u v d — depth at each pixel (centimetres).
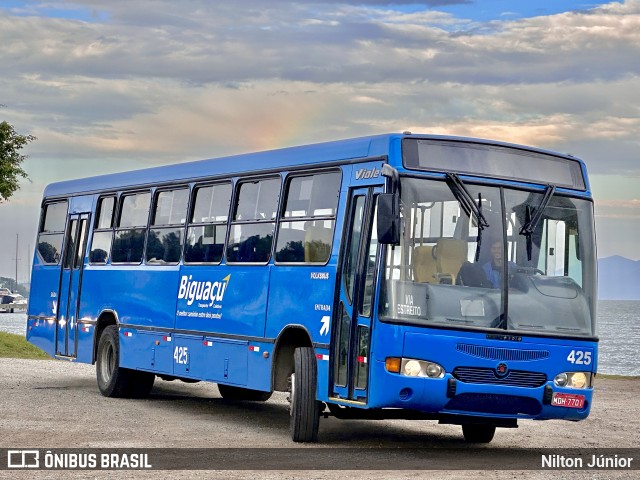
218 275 1692
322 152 1479
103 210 2130
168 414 1764
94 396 2027
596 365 1350
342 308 1375
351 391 1330
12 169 4181
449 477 1146
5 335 3688
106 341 2031
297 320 1463
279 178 1573
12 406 1778
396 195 1262
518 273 1324
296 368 1422
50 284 2289
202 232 1772
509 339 1294
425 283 1281
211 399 2092
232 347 1630
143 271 1939
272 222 1569
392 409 1351
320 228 1447
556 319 1328
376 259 1299
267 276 1554
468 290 1295
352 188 1391
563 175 1395
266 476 1127
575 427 1777
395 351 1262
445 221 1307
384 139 1347
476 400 1283
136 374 2011
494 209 1332
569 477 1181
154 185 1948
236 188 1689
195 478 1111
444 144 1339
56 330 2245
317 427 1429
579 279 1364
